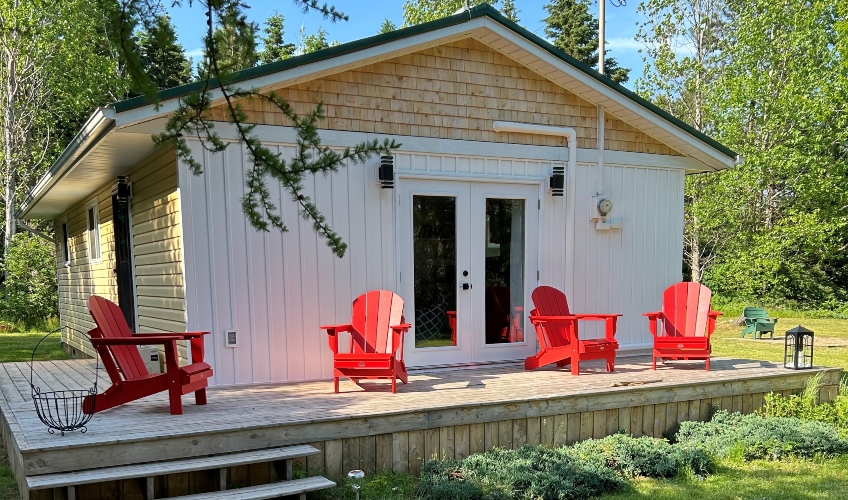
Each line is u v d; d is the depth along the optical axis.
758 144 15.15
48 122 16.62
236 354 5.38
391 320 5.36
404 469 4.31
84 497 3.34
